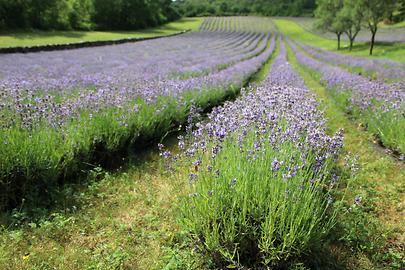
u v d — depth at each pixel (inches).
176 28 3034.0
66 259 140.0
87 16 2310.5
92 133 223.3
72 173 206.4
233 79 486.3
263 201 137.4
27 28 1640.0
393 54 1190.3
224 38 2116.1
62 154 193.0
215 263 136.6
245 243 136.6
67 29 1966.0
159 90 319.0
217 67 671.1
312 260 138.5
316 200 144.3
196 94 351.9
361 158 253.4
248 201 137.2
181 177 192.4
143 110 267.4
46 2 1754.4
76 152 208.1
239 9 5275.6
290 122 204.4
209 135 171.3
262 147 162.6
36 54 867.4
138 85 336.5
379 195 197.9
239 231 131.6
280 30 3139.8
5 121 203.5
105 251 146.1
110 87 335.6
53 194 183.5
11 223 158.2
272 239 132.9
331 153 173.8
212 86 401.7
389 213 179.8
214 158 158.4
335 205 172.6
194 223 137.1
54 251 144.4
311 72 775.1
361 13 1307.8
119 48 1225.4
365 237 154.9
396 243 155.5
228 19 4286.4
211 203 135.8
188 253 143.3
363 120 335.3
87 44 1280.8
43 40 1300.4
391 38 1742.1
